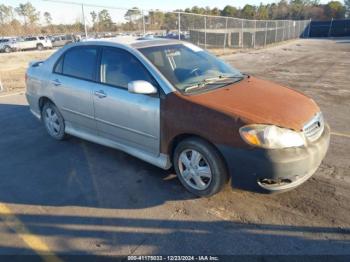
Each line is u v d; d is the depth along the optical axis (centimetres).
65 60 455
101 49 403
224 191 342
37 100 513
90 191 351
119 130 387
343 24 4844
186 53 404
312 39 4341
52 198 339
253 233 276
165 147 340
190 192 340
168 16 1808
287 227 283
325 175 373
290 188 298
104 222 297
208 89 343
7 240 276
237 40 2447
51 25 3312
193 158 323
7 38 3375
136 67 359
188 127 309
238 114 289
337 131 531
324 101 746
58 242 271
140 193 344
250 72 1243
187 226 288
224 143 289
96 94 397
